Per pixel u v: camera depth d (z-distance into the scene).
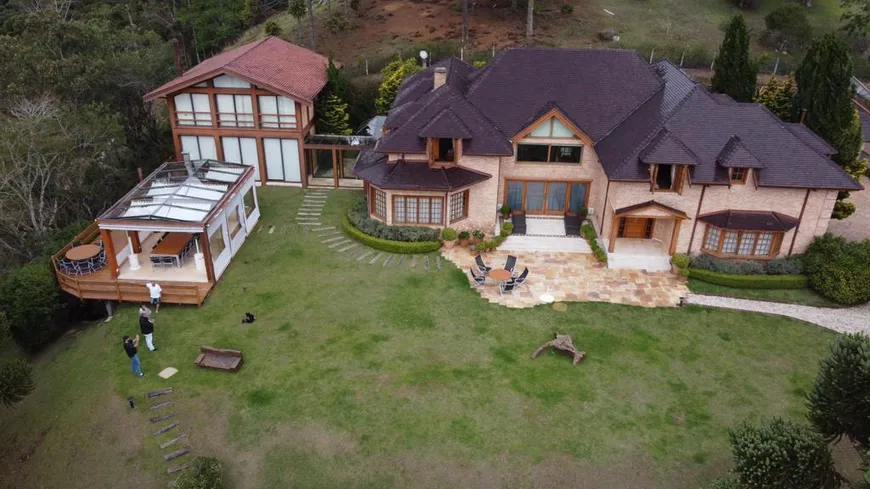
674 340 30.97
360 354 29.55
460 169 38.06
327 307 33.12
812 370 29.12
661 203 35.50
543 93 39.69
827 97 38.47
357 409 26.30
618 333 31.38
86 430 25.70
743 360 29.69
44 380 29.16
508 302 33.66
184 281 34.44
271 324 31.75
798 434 19.67
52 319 33.72
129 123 52.06
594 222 40.19
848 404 18.59
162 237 38.31
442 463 23.89
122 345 30.36
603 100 39.31
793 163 34.28
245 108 44.88
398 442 24.75
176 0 89.00
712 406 26.81
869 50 66.75
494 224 39.62
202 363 28.48
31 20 48.50
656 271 36.66
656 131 35.44
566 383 27.91
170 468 23.84
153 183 37.97
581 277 35.94
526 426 25.52
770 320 32.59
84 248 35.12
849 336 18.94
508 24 69.69
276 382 27.80
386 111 55.47
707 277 35.47
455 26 69.25
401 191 38.09
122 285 32.75
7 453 25.31
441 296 34.09
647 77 39.81
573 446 24.66
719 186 34.69
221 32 79.38
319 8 78.31
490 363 29.05
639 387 27.80
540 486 23.06
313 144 46.09
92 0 85.81
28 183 42.19
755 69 45.19
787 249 36.22
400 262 37.34
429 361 29.12
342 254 38.28
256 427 25.50
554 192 40.47
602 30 68.38
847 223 41.88
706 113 35.94
